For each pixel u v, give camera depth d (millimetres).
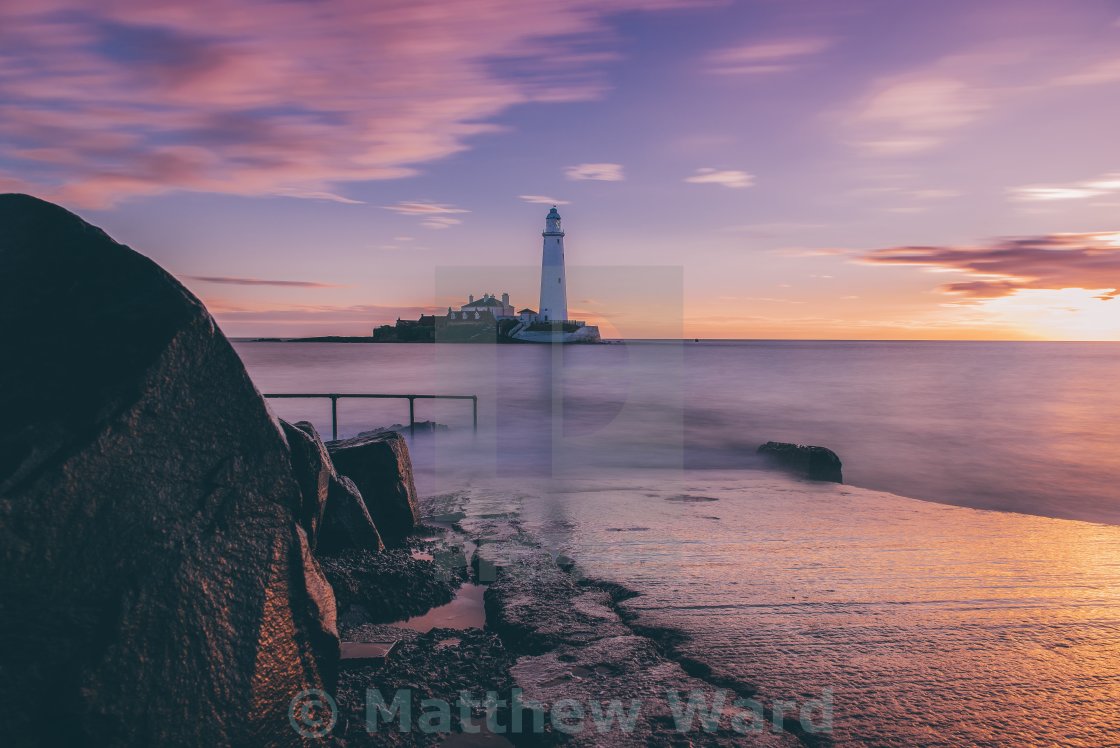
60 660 2547
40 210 3287
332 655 3385
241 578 3023
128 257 3246
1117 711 3652
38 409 2824
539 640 4562
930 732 3439
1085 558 6516
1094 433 22406
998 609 5121
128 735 2568
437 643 4582
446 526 7551
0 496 2584
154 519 2859
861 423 24109
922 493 13969
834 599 5309
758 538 7109
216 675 2826
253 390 3266
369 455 7082
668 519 7914
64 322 3053
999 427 23516
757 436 20266
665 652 4391
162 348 3020
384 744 3361
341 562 5699
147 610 2725
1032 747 3318
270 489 3232
